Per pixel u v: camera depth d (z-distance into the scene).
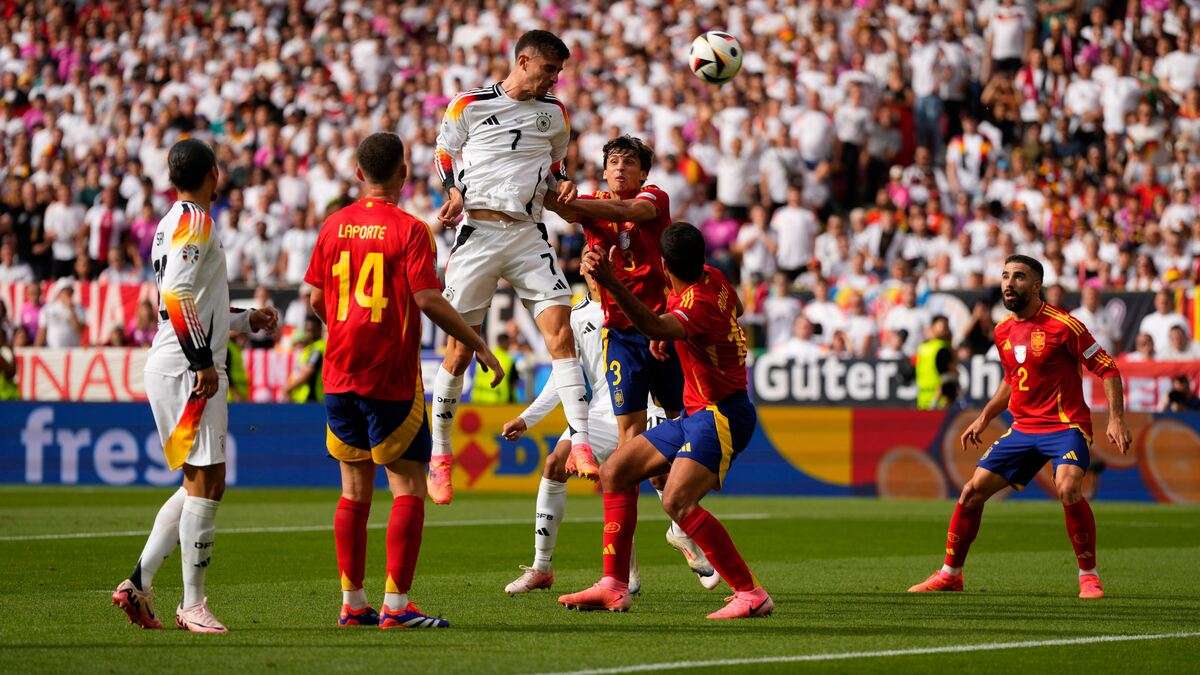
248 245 75.06
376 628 24.50
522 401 64.69
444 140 28.70
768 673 20.52
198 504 23.97
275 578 31.81
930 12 83.50
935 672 20.86
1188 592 30.34
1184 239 67.19
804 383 61.28
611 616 26.31
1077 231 70.38
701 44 32.88
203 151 23.97
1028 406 30.78
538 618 26.00
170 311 23.27
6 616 25.64
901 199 71.94
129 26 93.88
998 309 62.53
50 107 87.19
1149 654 22.56
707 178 76.00
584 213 28.47
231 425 61.50
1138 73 80.25
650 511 50.75
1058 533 43.75
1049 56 80.44
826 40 81.44
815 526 46.06
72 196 78.62
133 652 21.72
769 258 71.12
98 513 47.69
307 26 93.50
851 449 58.88
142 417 61.16
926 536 43.00
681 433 26.22
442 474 27.78
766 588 31.03
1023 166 75.06
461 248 28.67
